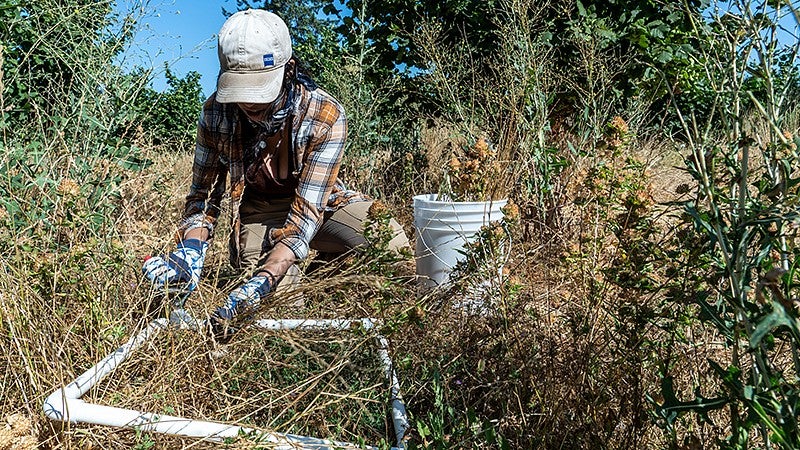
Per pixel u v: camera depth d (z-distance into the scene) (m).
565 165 3.30
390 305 2.16
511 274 2.36
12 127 3.56
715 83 1.38
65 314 2.04
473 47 5.04
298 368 1.99
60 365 1.80
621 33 4.59
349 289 2.26
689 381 1.78
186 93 9.21
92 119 3.16
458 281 2.20
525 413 1.79
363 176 5.04
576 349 1.81
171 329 1.95
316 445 1.59
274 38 2.37
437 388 1.74
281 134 2.65
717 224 1.17
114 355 1.87
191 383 1.86
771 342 1.09
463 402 1.92
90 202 2.72
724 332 1.25
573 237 2.52
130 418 1.63
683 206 1.23
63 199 2.23
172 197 3.43
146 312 1.96
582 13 4.39
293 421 1.76
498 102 4.08
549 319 2.04
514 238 2.45
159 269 2.15
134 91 3.52
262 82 2.36
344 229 3.00
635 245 1.78
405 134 5.73
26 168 2.66
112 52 3.46
